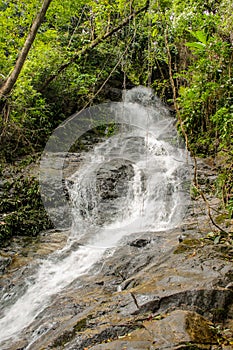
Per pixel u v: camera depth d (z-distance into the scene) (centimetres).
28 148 802
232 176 495
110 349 254
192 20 484
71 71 923
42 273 491
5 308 431
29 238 604
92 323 305
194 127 514
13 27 837
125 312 311
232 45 438
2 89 385
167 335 262
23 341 325
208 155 725
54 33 880
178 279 344
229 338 268
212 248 404
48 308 367
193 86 457
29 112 783
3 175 715
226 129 396
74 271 486
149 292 329
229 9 448
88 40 906
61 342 294
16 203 646
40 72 835
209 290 312
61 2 884
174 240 472
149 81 382
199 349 249
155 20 380
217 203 570
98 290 389
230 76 422
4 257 529
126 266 430
